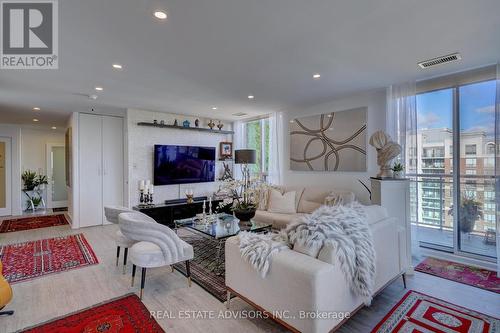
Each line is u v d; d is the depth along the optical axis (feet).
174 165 17.93
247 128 20.67
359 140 13.30
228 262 7.09
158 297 7.85
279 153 17.34
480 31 6.91
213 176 20.07
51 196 24.61
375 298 7.69
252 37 7.14
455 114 11.00
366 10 5.90
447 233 11.60
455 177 11.09
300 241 5.91
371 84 11.51
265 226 11.36
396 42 7.53
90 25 6.45
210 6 5.68
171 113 18.07
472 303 7.44
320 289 5.01
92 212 17.24
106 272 9.70
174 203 17.13
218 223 11.85
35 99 13.51
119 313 7.01
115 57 8.34
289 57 8.49
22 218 19.67
